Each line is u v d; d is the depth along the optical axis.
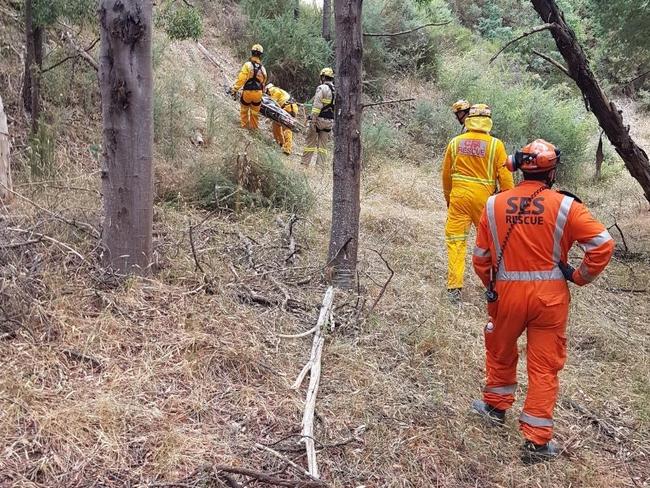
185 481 2.90
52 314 3.88
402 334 4.77
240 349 3.95
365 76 14.03
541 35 18.39
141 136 4.45
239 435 3.31
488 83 15.23
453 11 22.12
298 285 5.32
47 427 3.02
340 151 5.30
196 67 11.36
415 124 13.05
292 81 13.40
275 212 6.99
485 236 3.74
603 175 13.55
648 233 9.15
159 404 3.41
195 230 5.92
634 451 3.96
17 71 7.26
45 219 5.00
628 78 14.61
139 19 4.25
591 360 5.11
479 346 4.93
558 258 3.58
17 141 6.64
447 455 3.54
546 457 3.66
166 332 4.02
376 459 3.36
